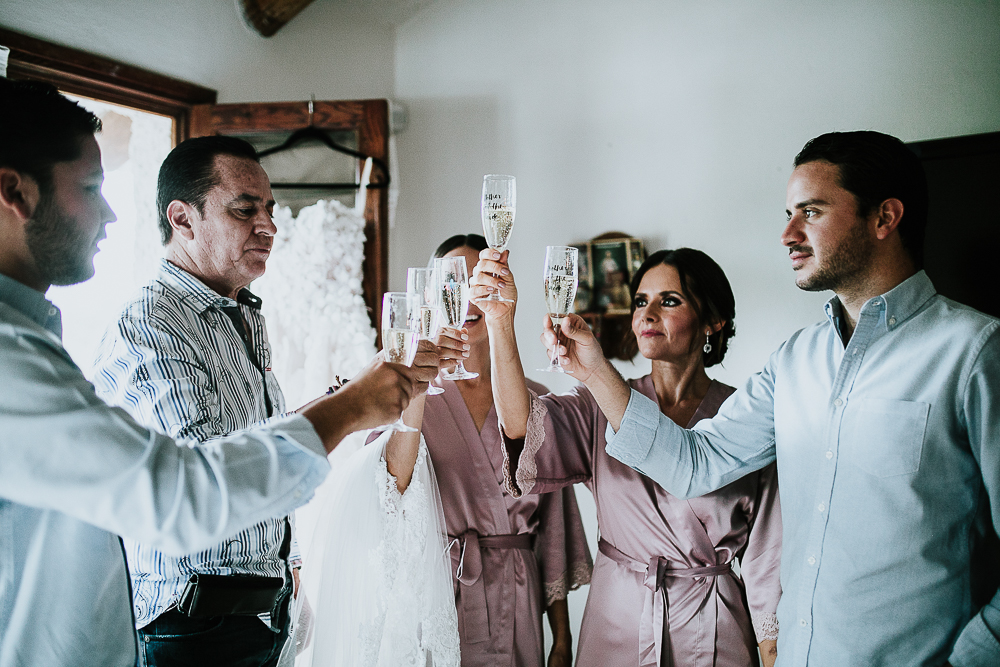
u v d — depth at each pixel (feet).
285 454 3.13
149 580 4.44
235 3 9.59
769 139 9.12
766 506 5.69
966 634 3.95
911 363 4.36
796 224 4.64
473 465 5.98
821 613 4.43
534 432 5.46
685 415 6.17
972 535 4.25
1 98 3.03
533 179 10.25
